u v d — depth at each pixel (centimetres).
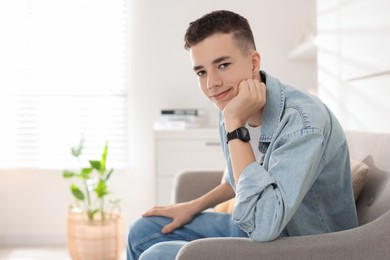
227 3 369
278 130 113
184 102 371
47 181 371
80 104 374
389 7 171
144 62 372
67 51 373
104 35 374
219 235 150
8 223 370
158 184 321
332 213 124
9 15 371
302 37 345
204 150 322
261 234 101
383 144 138
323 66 270
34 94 372
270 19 369
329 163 118
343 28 231
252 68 123
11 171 370
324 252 101
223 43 116
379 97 187
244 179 106
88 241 309
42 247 359
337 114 245
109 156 374
